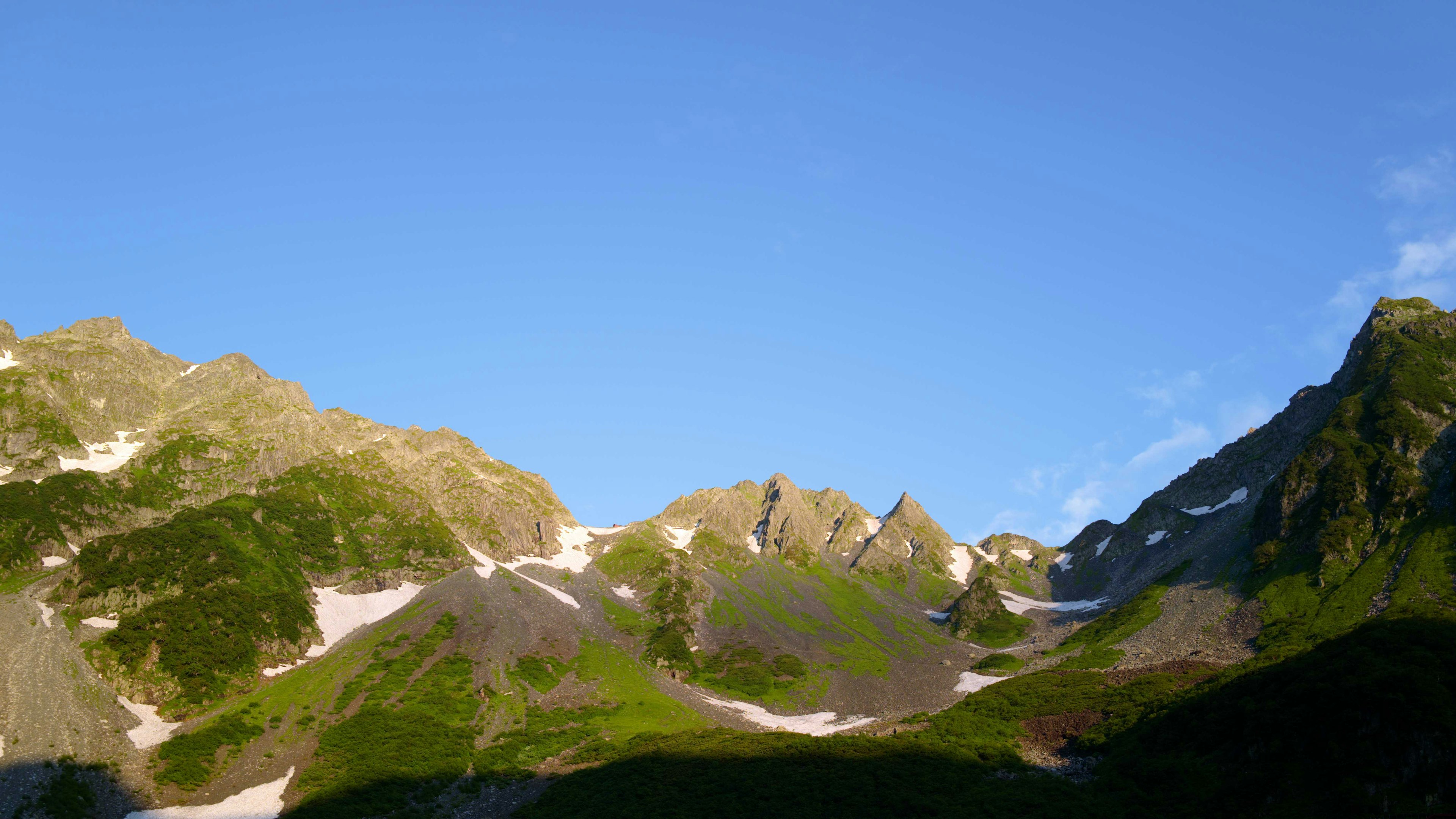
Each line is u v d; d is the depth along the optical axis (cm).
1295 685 12231
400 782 15450
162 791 14650
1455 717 10444
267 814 14338
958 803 12694
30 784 13700
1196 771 12044
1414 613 14438
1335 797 10356
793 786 13812
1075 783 13075
